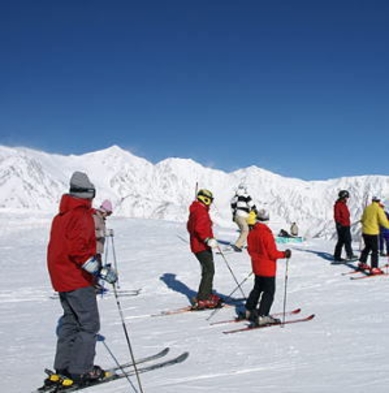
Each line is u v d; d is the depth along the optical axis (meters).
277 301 8.76
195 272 12.82
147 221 28.48
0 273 14.49
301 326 6.60
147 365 5.21
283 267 12.62
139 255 16.41
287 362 4.90
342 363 4.70
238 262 13.75
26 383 4.83
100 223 10.00
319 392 3.94
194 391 4.18
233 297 9.56
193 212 8.51
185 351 5.67
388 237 14.00
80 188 4.56
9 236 23.44
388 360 4.68
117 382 4.64
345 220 12.79
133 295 10.59
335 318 6.95
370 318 6.79
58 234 4.53
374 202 11.02
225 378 4.51
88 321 4.59
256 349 5.53
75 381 4.55
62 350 4.66
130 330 7.20
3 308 9.83
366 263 12.33
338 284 10.09
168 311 8.62
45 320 8.43
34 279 13.30
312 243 18.67
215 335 6.47
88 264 4.48
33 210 32.81
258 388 4.14
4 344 6.66
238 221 15.55
